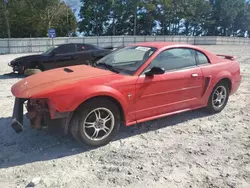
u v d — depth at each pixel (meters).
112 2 47.59
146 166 2.91
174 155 3.17
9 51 23.92
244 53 21.94
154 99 3.70
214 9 61.59
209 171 2.82
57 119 3.10
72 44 9.91
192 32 62.81
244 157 3.15
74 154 3.17
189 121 4.37
